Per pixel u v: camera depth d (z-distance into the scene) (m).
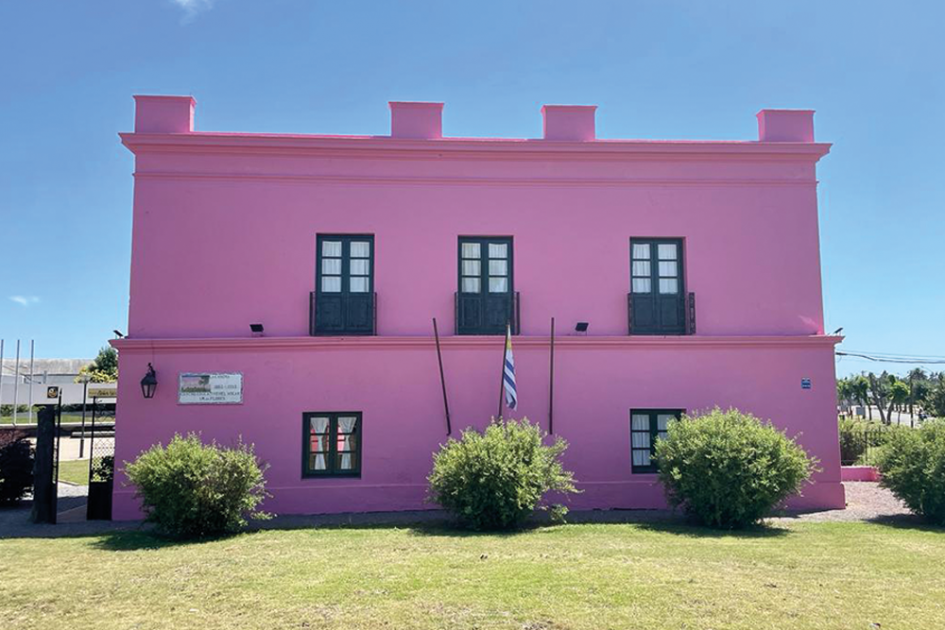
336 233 13.56
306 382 13.16
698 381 13.79
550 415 13.43
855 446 20.67
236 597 7.06
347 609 6.62
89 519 12.55
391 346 13.32
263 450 12.98
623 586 7.28
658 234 14.07
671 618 6.35
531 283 13.78
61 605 6.93
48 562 8.81
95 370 46.44
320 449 13.27
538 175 13.97
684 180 14.20
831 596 7.02
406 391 13.31
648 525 11.41
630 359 13.73
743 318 14.05
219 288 13.21
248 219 13.38
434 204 13.77
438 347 13.31
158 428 12.80
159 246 13.19
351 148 13.55
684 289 14.09
